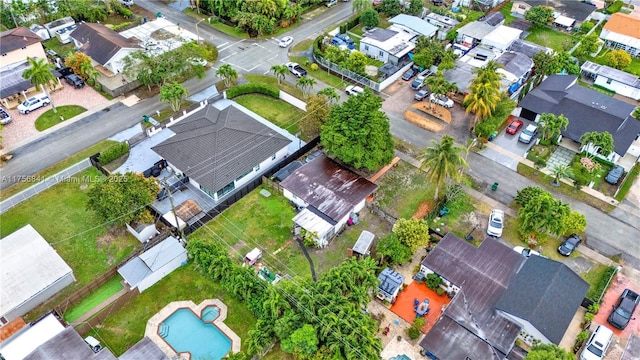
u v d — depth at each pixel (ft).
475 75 293.23
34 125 260.42
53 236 202.18
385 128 222.69
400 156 247.91
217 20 363.56
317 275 188.85
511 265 184.55
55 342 154.10
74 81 287.69
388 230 208.85
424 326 172.96
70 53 298.76
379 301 180.96
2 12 335.47
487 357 156.76
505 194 227.81
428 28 337.72
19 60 293.84
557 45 344.90
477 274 180.75
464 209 219.61
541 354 146.61
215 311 177.68
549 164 243.60
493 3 390.83
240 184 226.99
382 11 379.35
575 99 265.95
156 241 198.59
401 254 186.91
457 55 319.27
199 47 298.15
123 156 241.14
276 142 237.04
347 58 304.09
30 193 220.84
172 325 173.17
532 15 360.69
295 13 357.82
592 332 170.09
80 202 217.56
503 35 329.31
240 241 202.18
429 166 208.85
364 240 195.72
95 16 355.56
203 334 171.01
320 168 227.20
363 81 298.15
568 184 233.35
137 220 199.72
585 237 207.82
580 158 244.83
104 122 263.90
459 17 369.71
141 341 157.89
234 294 178.60
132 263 185.47
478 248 191.42
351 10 387.75
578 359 164.35
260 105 280.72
